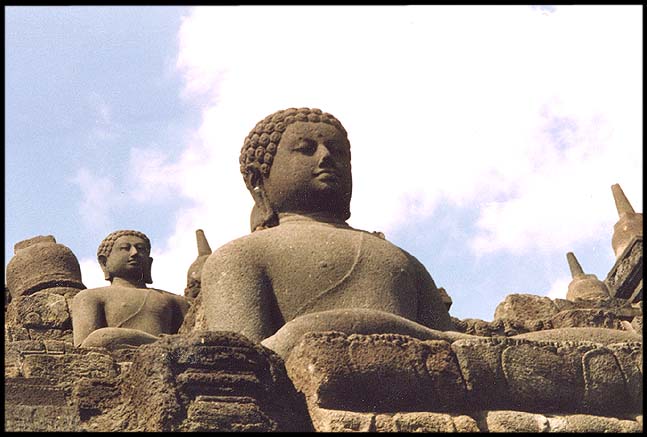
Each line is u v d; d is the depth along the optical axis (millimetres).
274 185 14781
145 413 12211
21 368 13484
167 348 12383
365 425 12336
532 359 13258
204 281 14094
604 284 19859
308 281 13992
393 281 14125
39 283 18469
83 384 12680
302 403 12555
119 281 18266
